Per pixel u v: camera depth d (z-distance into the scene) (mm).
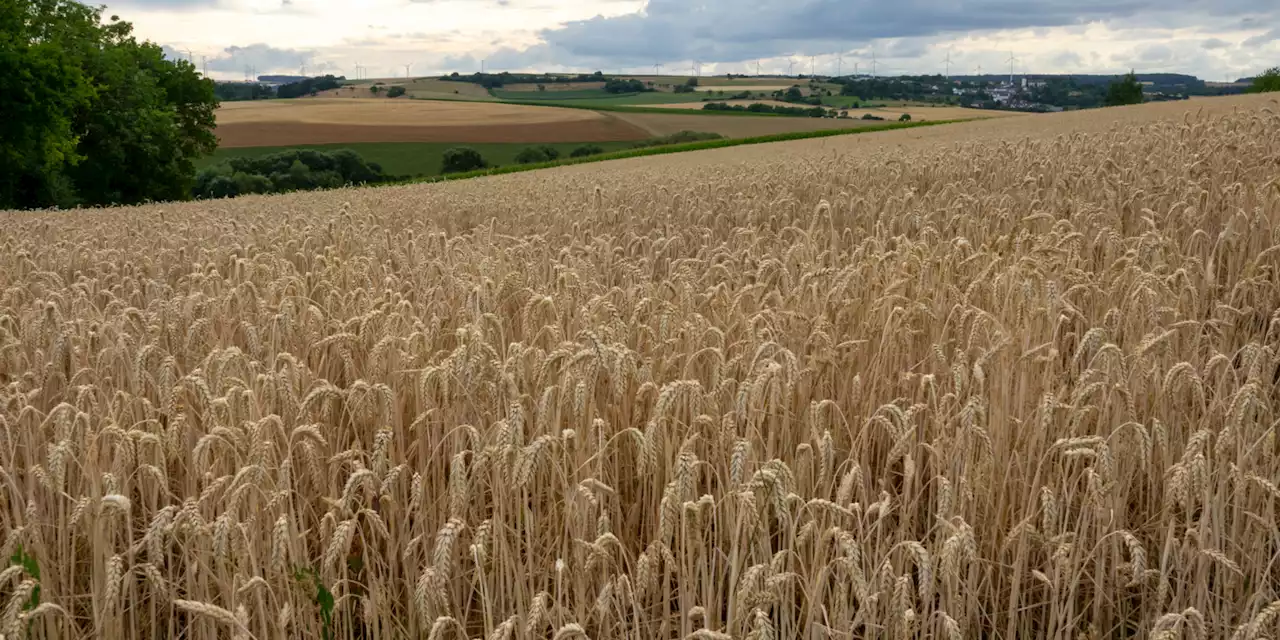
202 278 7613
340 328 5934
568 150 78812
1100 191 10305
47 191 47875
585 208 13305
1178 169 11539
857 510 3586
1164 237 7441
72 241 13055
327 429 4773
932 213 10609
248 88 124750
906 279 6551
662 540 3809
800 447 4062
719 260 8656
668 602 3602
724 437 4156
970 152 19156
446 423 4723
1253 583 3838
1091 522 4156
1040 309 5508
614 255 9195
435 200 18281
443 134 87000
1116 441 4207
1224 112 29703
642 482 4473
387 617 3781
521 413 3725
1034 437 4438
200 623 3730
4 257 9609
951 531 3682
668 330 5711
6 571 2975
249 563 3857
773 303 6891
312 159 74000
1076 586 3994
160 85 58594
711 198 13820
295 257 10172
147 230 14836
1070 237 7180
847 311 6312
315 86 130125
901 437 3992
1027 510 4305
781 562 3336
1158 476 4496
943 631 3424
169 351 6004
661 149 64688
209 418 4719
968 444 4070
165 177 57000
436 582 3109
